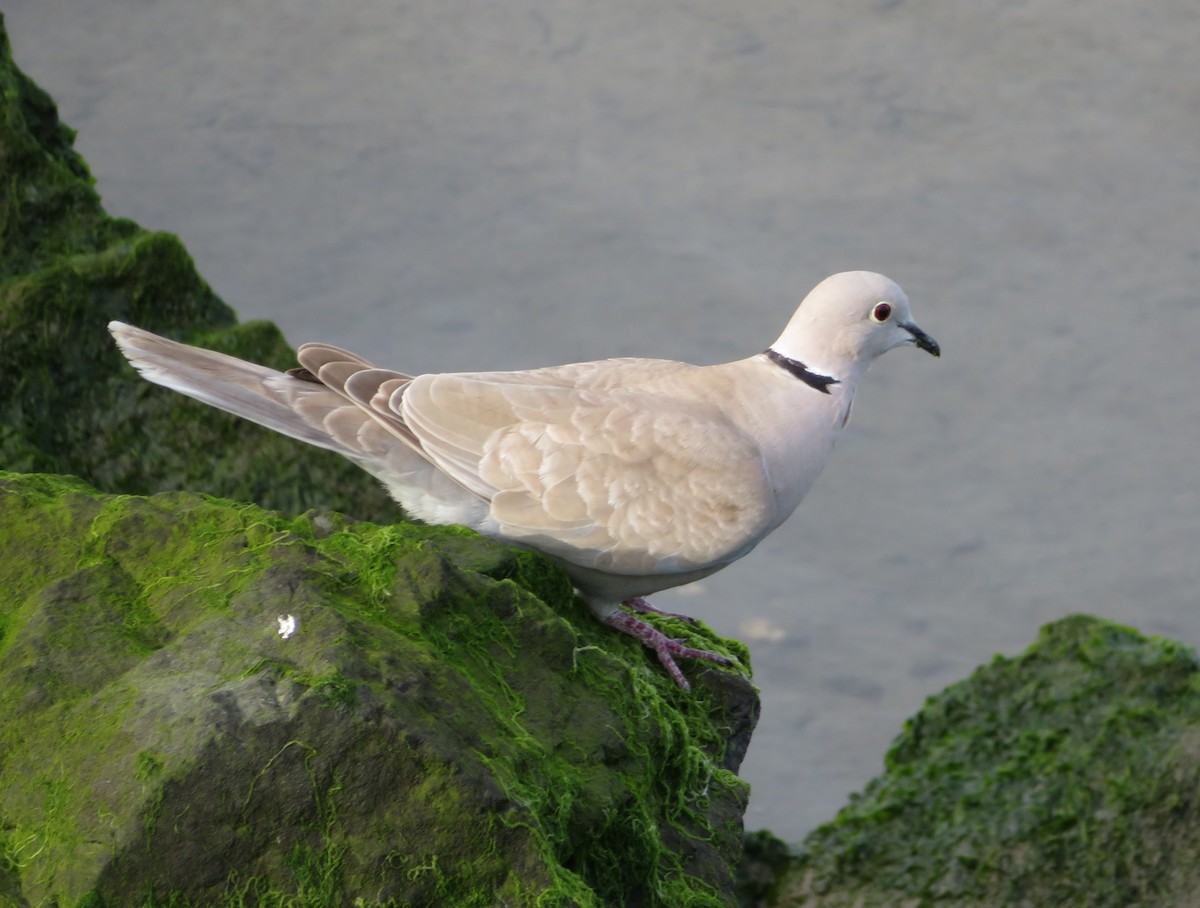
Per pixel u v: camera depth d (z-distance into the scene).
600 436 8.54
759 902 11.86
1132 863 11.03
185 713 6.07
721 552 8.66
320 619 6.45
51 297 11.12
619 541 8.49
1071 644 12.17
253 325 11.77
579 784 6.67
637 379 9.15
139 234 11.88
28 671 6.39
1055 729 11.80
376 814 6.04
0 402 10.91
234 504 7.39
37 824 6.03
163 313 11.61
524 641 6.98
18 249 11.48
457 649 6.78
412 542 7.03
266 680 6.15
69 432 11.09
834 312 9.27
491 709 6.58
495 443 8.50
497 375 8.95
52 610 6.66
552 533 8.43
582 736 6.82
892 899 11.50
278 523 7.18
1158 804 11.09
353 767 6.02
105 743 6.07
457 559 7.80
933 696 12.40
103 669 6.43
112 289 11.41
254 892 5.98
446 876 6.07
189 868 5.93
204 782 5.93
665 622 9.77
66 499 7.34
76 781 6.02
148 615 6.73
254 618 6.52
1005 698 12.14
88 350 11.24
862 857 11.77
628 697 7.10
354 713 6.04
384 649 6.42
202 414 11.30
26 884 5.93
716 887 7.72
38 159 11.67
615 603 9.05
